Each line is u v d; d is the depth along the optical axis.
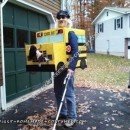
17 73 7.49
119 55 30.05
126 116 6.19
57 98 5.21
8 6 7.05
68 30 4.82
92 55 31.62
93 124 5.58
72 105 5.24
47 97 8.12
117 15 30.05
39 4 8.48
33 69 5.09
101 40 35.00
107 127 5.42
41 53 4.88
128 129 5.32
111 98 8.15
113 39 31.42
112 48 31.88
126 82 11.99
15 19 7.46
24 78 7.96
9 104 6.91
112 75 14.95
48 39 5.16
